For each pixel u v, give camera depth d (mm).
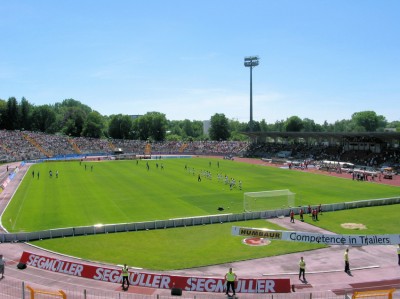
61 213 53250
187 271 31953
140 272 29422
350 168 104250
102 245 38875
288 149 147625
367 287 28344
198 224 46938
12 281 29562
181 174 95688
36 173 98188
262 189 73438
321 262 33781
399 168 101562
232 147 171500
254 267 32781
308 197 65250
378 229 44469
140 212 53781
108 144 176125
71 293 27406
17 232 42531
